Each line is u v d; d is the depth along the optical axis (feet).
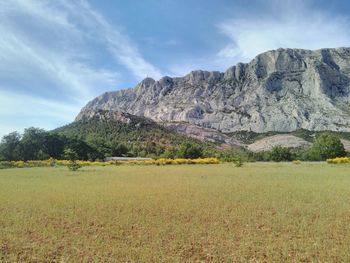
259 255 36.91
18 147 369.50
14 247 40.70
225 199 72.79
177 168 202.49
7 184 111.24
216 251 38.19
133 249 39.01
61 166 261.65
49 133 401.70
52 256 37.68
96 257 36.73
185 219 53.83
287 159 346.54
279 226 48.65
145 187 97.50
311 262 34.60
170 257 36.24
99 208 63.52
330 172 151.43
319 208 61.72
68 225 51.08
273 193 81.56
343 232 45.21
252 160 349.00
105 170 188.65
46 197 78.95
